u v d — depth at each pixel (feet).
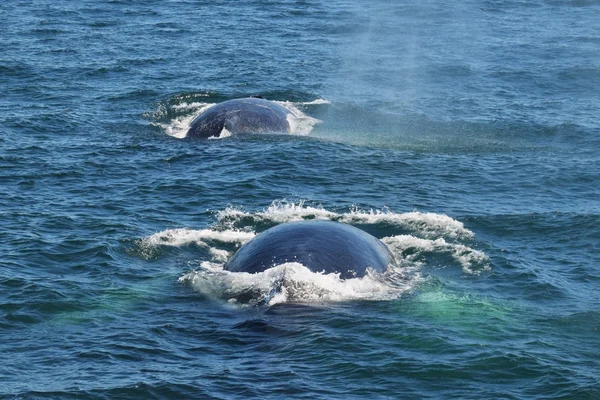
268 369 149.59
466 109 361.71
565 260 204.33
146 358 153.99
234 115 319.27
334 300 176.04
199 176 264.72
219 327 166.30
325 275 181.47
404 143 309.01
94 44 477.36
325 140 309.83
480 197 250.16
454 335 162.61
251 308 174.40
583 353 157.07
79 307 175.22
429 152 296.92
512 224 227.20
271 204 241.96
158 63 435.94
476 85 407.64
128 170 270.26
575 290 187.01
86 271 194.39
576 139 316.81
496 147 305.32
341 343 158.40
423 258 204.33
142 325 167.32
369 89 399.24
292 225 197.77
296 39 517.55
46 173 264.93
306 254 185.68
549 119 343.67
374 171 272.92
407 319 168.76
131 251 207.10
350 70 438.40
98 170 269.64
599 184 262.06
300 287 177.88
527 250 210.79
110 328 165.89
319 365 151.02
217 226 224.33
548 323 169.37
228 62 443.73
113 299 179.22
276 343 159.22
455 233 220.43
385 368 150.00
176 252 207.10
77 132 314.76
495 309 175.11
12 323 167.32
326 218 229.86
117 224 223.30
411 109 362.12
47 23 535.60
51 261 199.21
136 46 475.31
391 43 515.91
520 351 156.35
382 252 196.65
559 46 502.79
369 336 161.58
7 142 296.30
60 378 146.61
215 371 148.87
